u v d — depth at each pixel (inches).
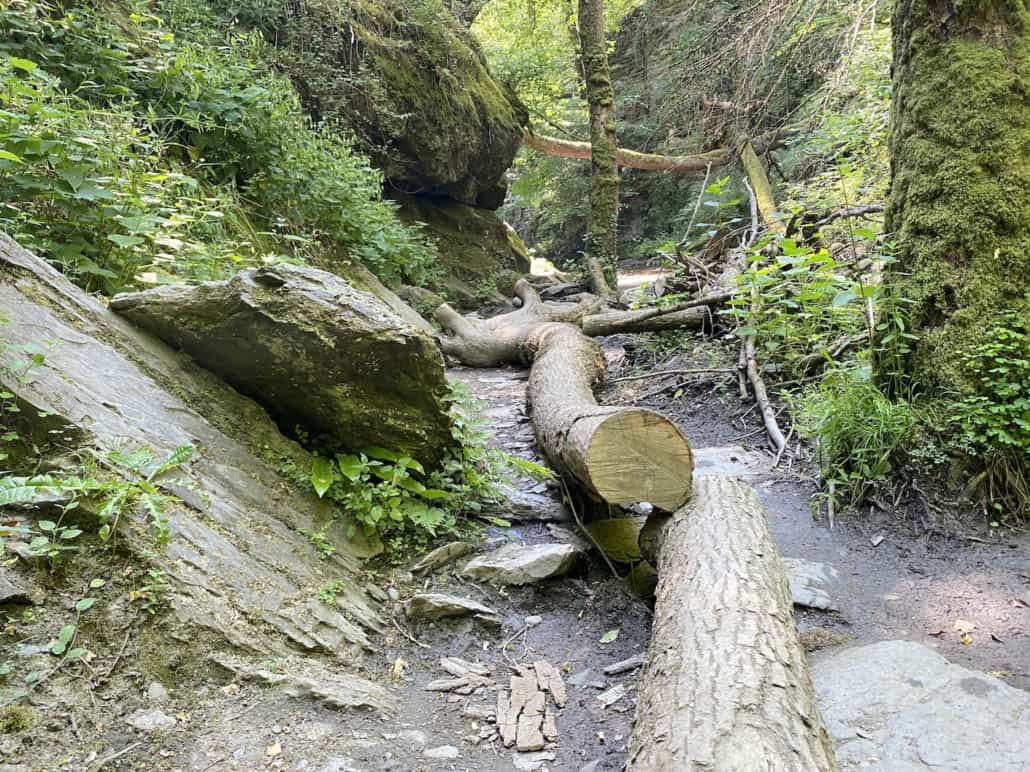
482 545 134.3
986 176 145.3
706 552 103.7
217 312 126.5
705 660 79.0
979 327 143.8
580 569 128.3
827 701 87.7
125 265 163.9
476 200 573.9
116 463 96.8
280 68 361.4
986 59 145.7
